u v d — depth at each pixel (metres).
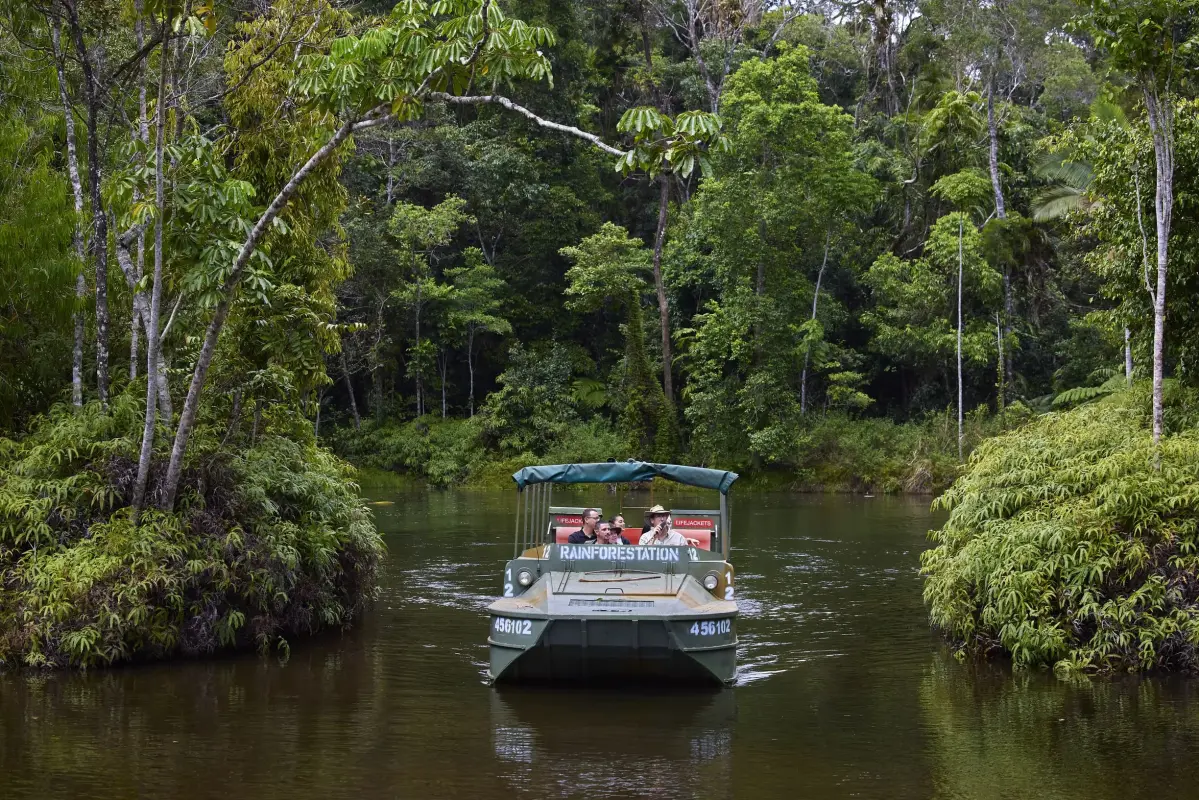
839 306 42.81
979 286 38.09
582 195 49.78
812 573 17.19
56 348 13.83
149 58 14.16
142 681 9.79
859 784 6.74
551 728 8.14
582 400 45.84
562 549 10.30
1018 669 10.42
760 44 54.28
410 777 6.87
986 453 12.83
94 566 10.45
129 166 11.59
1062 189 30.81
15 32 13.72
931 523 25.69
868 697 9.21
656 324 46.75
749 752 7.48
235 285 10.83
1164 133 13.01
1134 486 10.77
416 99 10.00
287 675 10.07
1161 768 7.07
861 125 49.53
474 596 15.06
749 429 40.03
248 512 12.00
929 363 41.34
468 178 46.41
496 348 48.41
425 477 43.78
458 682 9.77
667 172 9.33
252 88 13.85
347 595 13.08
